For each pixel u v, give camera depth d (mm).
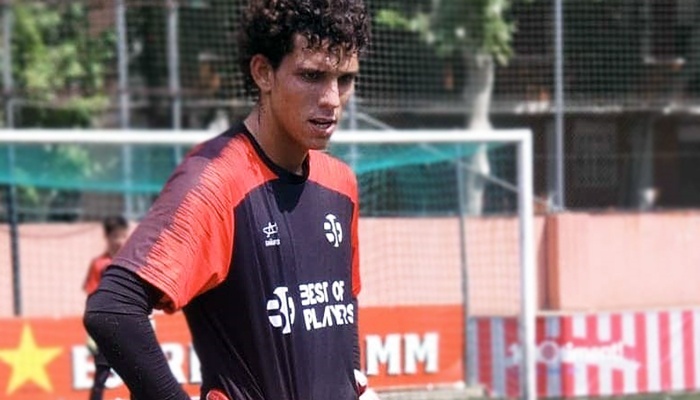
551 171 32188
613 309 34375
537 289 31078
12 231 29156
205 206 6543
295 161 6992
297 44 6660
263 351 6762
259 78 6887
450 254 26000
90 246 33625
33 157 31078
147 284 6348
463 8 34500
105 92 41188
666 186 39469
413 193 25953
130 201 34469
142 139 22266
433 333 22625
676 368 26281
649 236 35000
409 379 21609
